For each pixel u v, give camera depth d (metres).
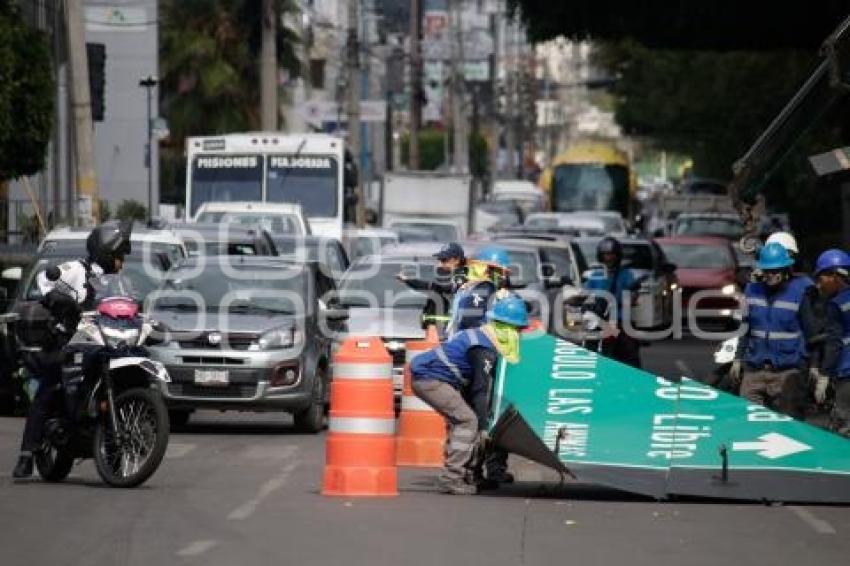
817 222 136.50
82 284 39.38
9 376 55.78
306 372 52.81
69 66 84.31
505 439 38.22
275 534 32.75
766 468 37.47
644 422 37.69
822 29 108.81
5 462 45.03
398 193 133.88
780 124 50.69
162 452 38.56
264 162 96.94
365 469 37.91
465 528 33.62
